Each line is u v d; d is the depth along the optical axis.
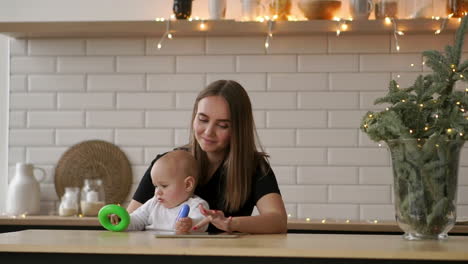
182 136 4.23
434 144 2.08
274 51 4.18
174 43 4.24
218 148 2.57
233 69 4.21
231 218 2.27
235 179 2.56
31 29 4.05
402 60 4.14
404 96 2.20
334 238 2.10
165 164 2.51
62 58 4.29
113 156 4.23
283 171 4.18
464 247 1.82
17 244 1.78
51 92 4.29
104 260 1.78
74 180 4.24
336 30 3.93
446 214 2.10
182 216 2.30
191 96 4.22
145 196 2.77
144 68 4.25
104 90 4.27
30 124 4.29
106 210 2.33
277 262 1.73
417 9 3.96
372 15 4.13
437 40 4.13
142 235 2.15
